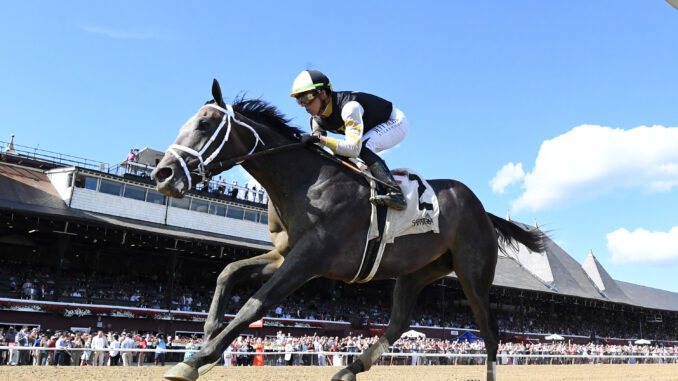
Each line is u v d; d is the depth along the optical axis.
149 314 26.58
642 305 56.81
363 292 42.09
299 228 4.00
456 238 4.80
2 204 23.62
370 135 4.60
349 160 4.44
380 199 4.16
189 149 3.79
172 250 28.91
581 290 51.50
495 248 5.05
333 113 4.54
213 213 32.19
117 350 15.98
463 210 4.83
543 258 50.00
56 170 28.50
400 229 4.30
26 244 29.83
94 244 31.41
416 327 35.53
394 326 4.96
